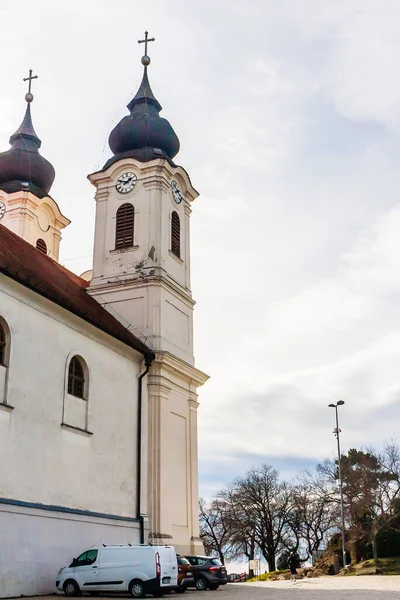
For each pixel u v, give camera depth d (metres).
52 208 44.88
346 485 58.53
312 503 76.25
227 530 80.06
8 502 23.22
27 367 25.28
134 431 32.53
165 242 38.78
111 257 38.59
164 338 36.25
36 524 24.45
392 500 53.44
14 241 33.84
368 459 57.41
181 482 35.28
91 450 28.66
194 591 29.92
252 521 77.69
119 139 41.84
